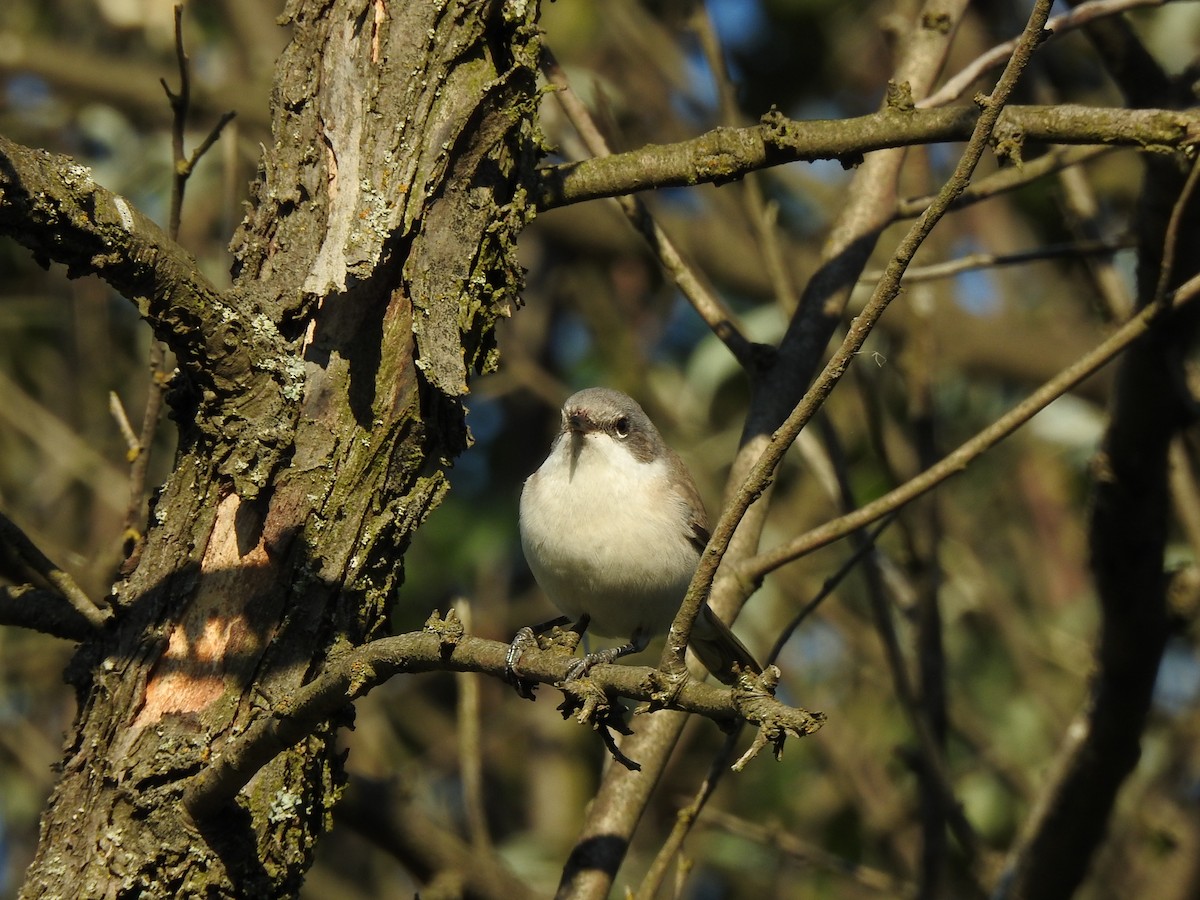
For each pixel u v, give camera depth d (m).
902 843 12.47
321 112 6.15
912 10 11.34
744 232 16.27
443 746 16.16
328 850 16.98
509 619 16.39
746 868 14.41
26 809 15.02
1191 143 6.61
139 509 7.77
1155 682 9.48
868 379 10.42
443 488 6.25
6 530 6.03
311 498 5.99
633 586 9.36
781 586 14.90
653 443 10.13
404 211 6.02
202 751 5.74
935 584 10.34
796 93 17.02
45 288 16.28
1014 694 14.44
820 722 4.46
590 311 16.58
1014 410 7.44
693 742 15.55
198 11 17.38
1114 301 10.10
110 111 15.67
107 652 5.97
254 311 5.96
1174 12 15.66
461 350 6.00
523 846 15.05
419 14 6.16
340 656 5.55
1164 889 11.05
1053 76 15.48
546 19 16.77
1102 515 9.14
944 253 14.75
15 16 17.59
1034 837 9.82
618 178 6.85
